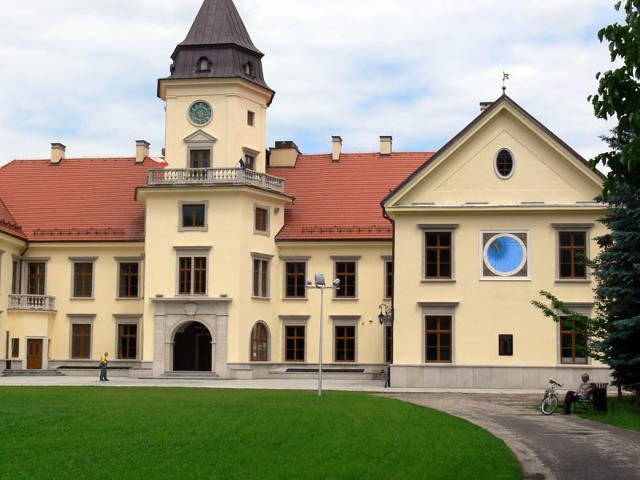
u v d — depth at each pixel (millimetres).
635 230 34594
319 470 19031
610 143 32594
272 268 59281
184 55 59656
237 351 56062
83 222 62594
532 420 30312
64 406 31219
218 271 56562
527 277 48781
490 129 49469
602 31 15766
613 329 35250
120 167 66250
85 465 19719
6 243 59719
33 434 24078
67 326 61625
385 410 30594
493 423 29172
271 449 21594
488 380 48438
